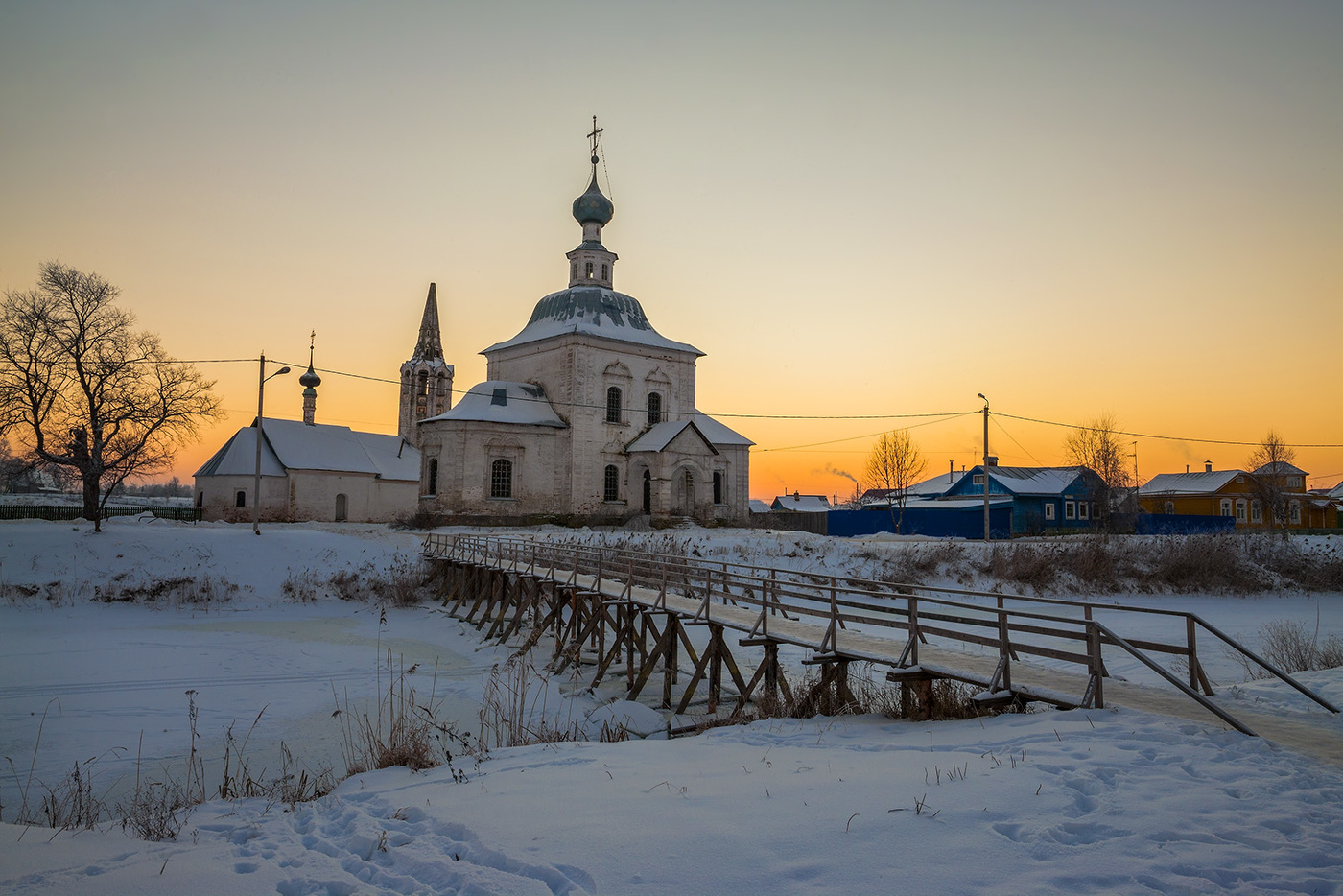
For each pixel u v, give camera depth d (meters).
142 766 12.90
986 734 9.12
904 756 8.26
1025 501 52.44
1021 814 6.15
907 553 34.41
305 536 34.59
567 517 47.00
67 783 11.80
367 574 32.47
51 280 37.03
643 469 49.03
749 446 54.38
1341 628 23.55
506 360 53.81
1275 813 6.05
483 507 44.66
